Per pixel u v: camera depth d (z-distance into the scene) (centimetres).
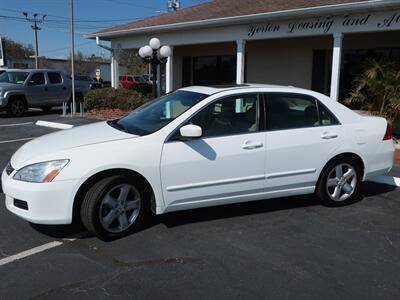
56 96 1756
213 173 477
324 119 543
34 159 429
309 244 440
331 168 545
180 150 460
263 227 486
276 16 1138
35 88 1677
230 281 362
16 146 988
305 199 588
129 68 7075
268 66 1622
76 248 425
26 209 425
